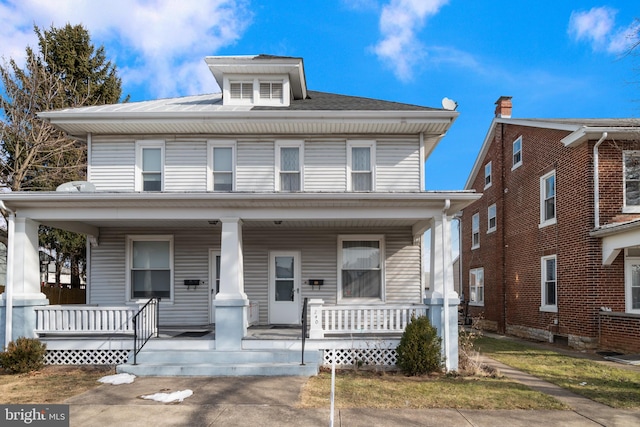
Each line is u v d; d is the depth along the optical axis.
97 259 12.71
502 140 19.17
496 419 6.42
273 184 12.88
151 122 12.25
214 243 12.86
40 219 10.05
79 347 9.91
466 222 24.56
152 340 9.80
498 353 12.36
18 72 21.28
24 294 9.91
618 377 9.12
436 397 7.47
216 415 6.54
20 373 9.23
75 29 25.53
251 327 11.98
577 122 14.73
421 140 12.97
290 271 12.91
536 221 15.93
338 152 13.00
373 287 12.77
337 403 7.12
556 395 7.69
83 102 23.69
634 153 12.72
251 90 13.66
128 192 9.55
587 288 12.70
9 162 20.22
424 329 9.27
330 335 10.41
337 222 11.63
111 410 6.77
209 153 12.97
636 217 12.55
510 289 18.06
